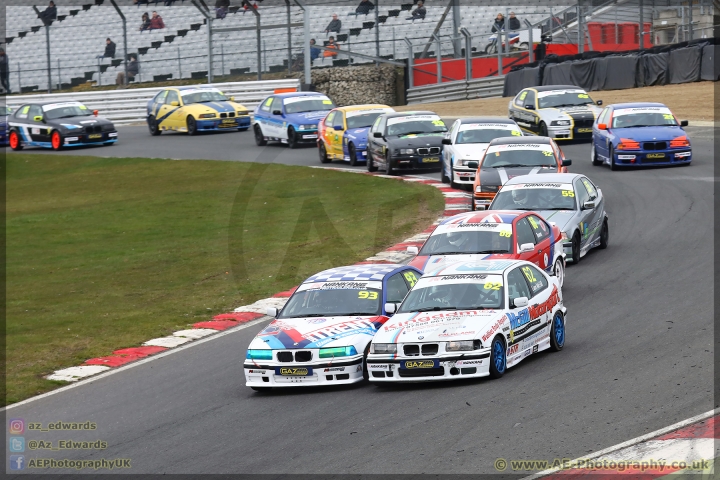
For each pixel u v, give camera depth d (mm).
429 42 181625
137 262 81438
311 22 190500
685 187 85562
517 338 42281
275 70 184500
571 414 34281
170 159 134375
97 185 123375
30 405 45562
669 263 61250
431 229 78625
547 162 78188
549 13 189500
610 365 40938
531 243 54562
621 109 100875
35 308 68188
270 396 43094
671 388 36312
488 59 179375
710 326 45906
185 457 34812
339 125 119438
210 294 68062
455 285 44344
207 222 96125
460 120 99875
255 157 129875
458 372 40312
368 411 38000
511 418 34594
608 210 80438
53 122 151625
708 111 128000
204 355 52250
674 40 172750
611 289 56531
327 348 42688
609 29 176000
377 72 185250
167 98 158625
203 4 184125
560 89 122375
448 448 31969
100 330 60094
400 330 41781
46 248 91188
